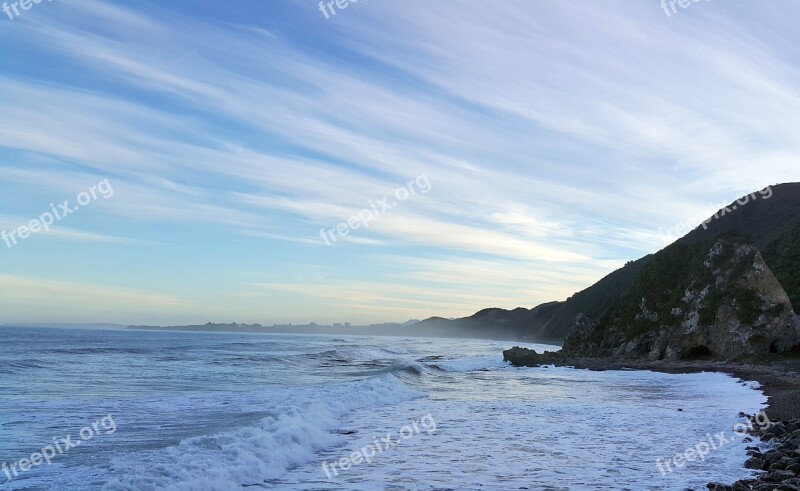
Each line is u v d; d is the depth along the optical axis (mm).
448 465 12461
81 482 9938
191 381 28922
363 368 42219
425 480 11180
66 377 28969
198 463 11195
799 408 20031
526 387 32250
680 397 26516
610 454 13648
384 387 26047
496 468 12172
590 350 66312
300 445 13781
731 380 34656
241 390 25000
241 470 11109
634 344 59156
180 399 21375
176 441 13664
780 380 31312
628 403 24172
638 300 63344
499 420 19031
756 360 43312
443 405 23156
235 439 13352
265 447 12867
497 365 55438
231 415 17719
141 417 17188
